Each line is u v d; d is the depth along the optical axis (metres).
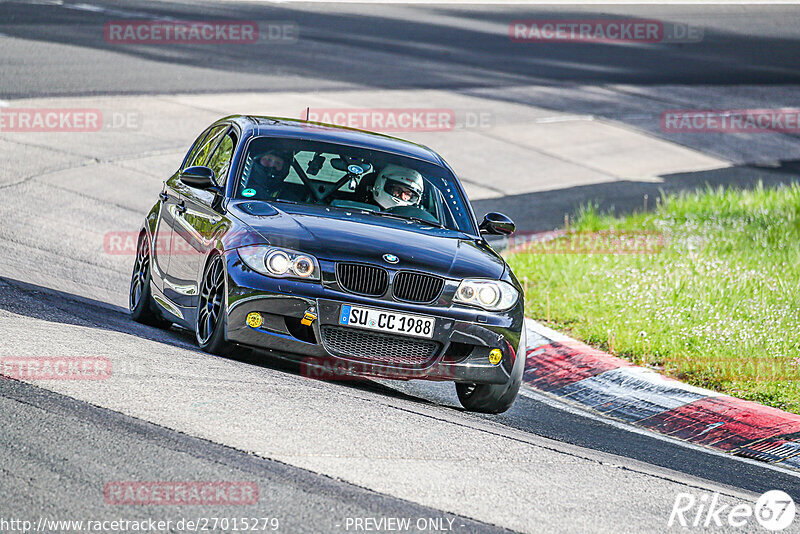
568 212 61.75
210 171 28.30
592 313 39.12
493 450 22.14
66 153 58.72
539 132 81.56
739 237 51.78
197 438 19.45
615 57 121.75
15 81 72.75
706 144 84.88
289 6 134.00
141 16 111.00
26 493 16.17
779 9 183.00
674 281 41.91
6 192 49.50
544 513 18.47
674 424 29.44
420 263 25.73
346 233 26.31
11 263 36.72
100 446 18.45
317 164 29.44
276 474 18.25
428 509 17.73
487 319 25.97
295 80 87.06
